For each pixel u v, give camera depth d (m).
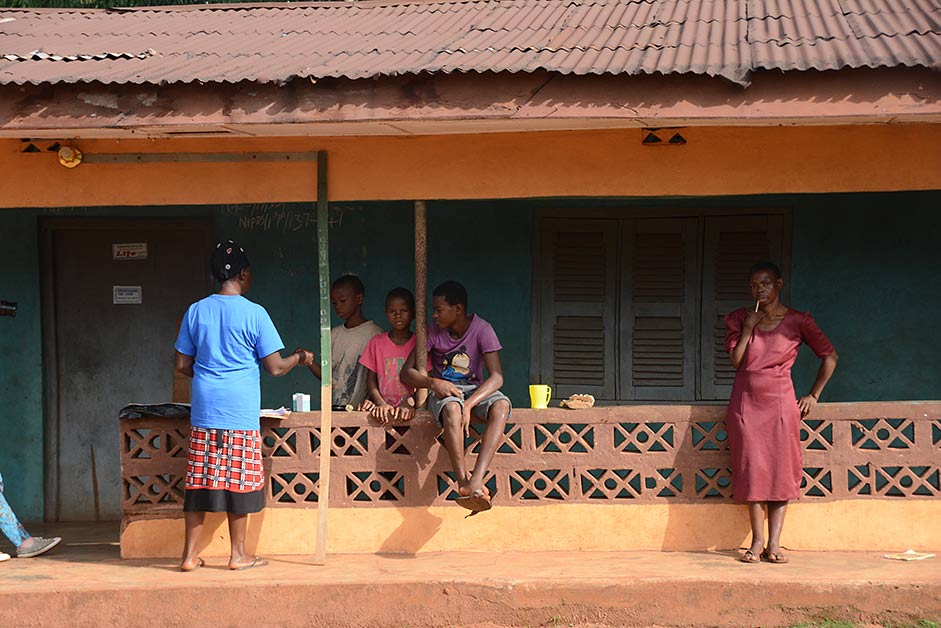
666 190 5.86
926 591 5.21
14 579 5.67
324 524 5.94
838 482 5.89
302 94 5.40
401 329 6.25
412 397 6.21
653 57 5.43
